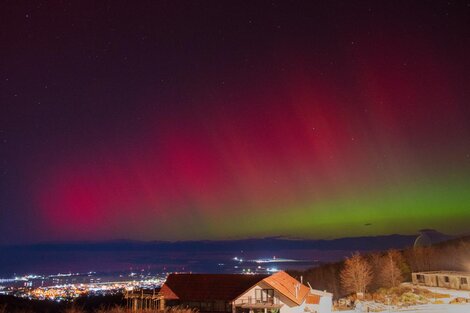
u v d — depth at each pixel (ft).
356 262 244.22
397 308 178.19
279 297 158.20
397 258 282.15
